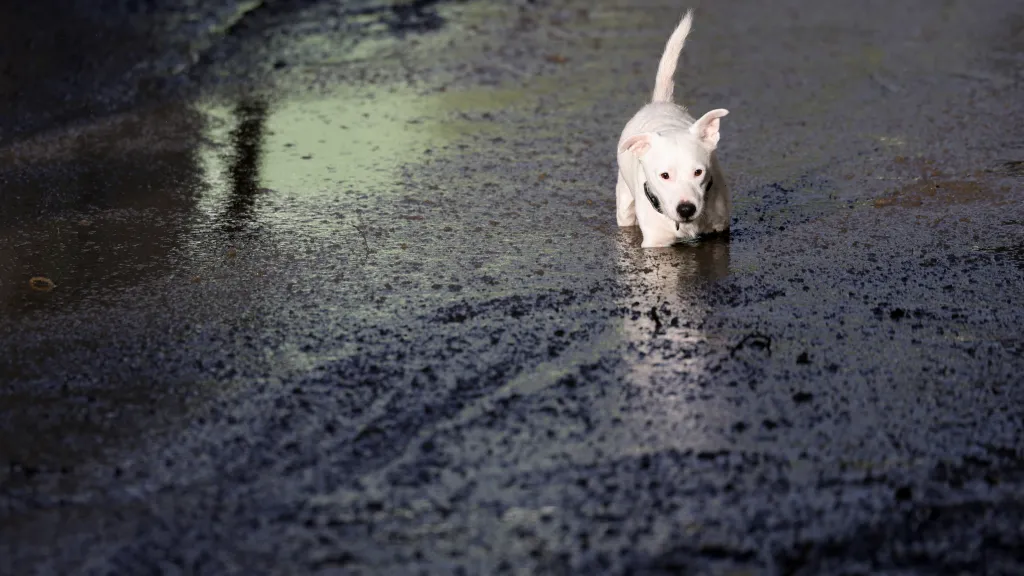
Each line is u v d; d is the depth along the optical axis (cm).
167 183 1260
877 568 562
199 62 1855
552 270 962
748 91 1571
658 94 1114
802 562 568
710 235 1030
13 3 2348
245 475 665
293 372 794
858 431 687
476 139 1389
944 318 841
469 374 779
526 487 641
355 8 2277
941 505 611
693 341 816
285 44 1972
